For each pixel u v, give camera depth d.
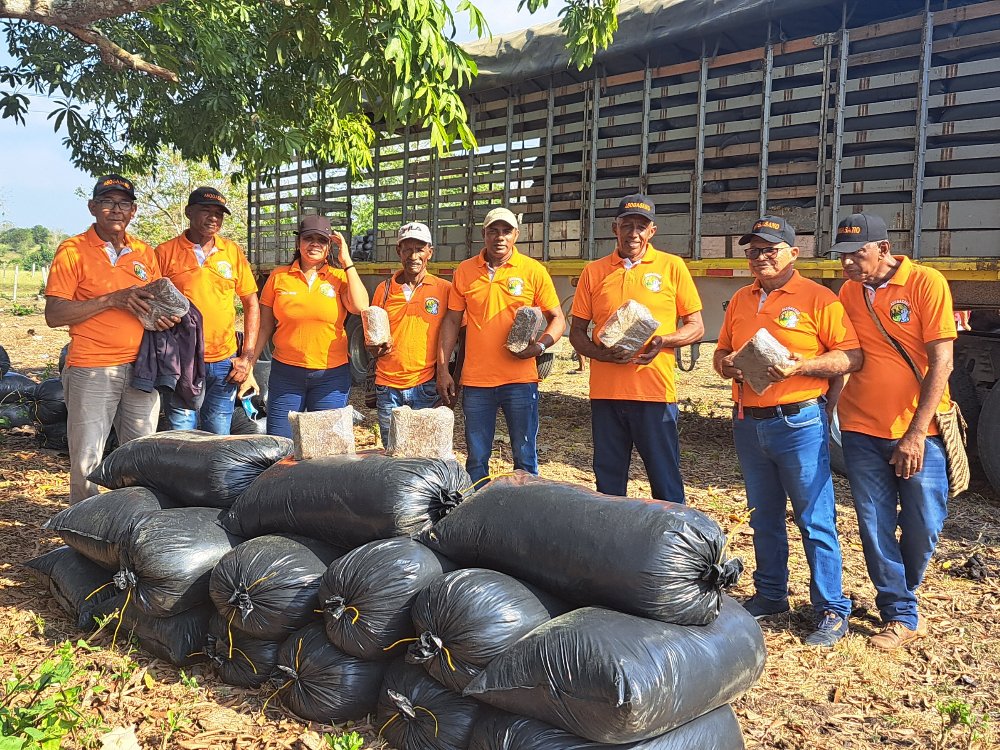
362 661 3.02
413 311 5.04
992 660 3.76
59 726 2.63
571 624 2.53
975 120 5.48
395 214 10.14
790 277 4.03
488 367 4.83
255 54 8.16
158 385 4.50
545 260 8.18
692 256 7.00
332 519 3.22
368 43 5.04
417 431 3.36
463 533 2.95
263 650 3.26
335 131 8.89
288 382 5.17
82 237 4.51
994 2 5.32
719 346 4.34
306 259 5.09
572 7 6.31
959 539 5.45
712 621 2.73
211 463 3.68
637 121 7.36
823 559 3.96
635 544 2.59
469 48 8.76
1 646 3.60
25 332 17.64
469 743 2.70
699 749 2.61
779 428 3.93
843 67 6.02
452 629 2.65
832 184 6.11
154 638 3.53
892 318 3.82
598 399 4.56
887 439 3.89
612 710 2.32
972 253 5.54
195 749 2.87
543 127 8.20
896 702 3.38
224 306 5.13
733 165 6.87
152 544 3.43
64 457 7.00
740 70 6.73
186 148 8.74
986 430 5.96
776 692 3.44
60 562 4.10
